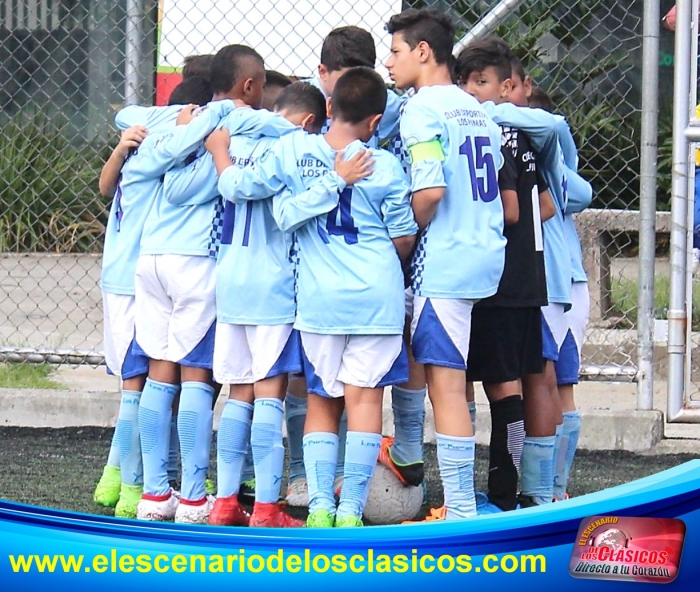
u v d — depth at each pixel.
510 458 11.53
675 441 15.16
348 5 16.22
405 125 10.94
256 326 11.20
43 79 29.77
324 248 10.88
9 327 20.78
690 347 14.87
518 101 12.34
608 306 20.41
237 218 11.32
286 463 14.66
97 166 27.73
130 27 15.93
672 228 14.70
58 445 15.02
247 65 12.29
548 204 12.04
